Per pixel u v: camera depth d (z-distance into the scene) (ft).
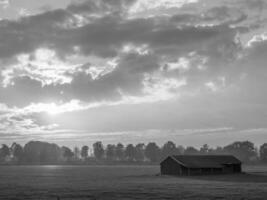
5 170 654.12
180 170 413.80
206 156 448.24
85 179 351.87
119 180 331.16
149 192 214.07
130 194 204.33
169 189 232.32
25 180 343.26
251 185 262.67
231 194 200.34
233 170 436.76
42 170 647.56
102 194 205.77
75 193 212.23
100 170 629.10
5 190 234.17
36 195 204.64
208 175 401.49
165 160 435.94
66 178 373.20
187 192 212.43
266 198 183.11
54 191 225.15
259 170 529.86
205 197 188.03
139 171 563.07
